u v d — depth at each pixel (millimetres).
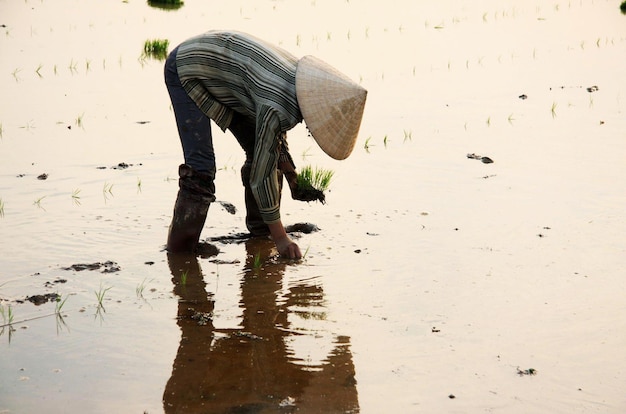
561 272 8039
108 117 14070
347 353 6457
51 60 18438
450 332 6816
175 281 7855
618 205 9953
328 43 21281
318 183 10562
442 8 28125
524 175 11180
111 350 6445
